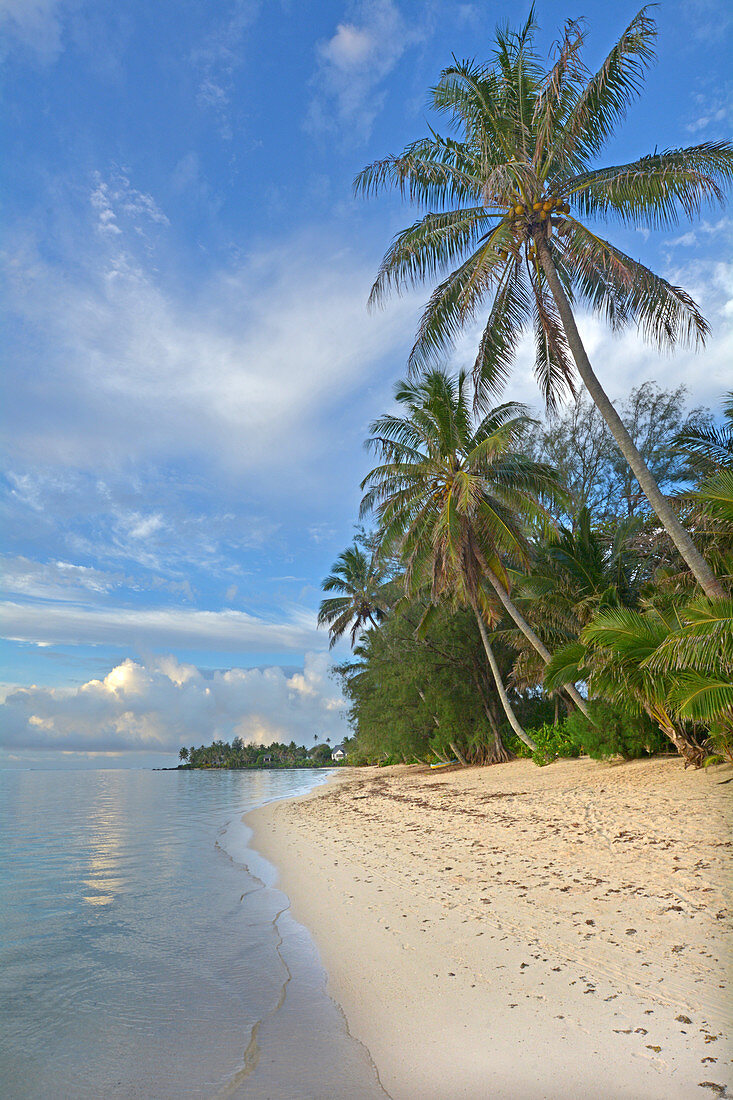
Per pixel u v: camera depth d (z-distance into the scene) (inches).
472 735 1238.9
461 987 208.2
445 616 1161.4
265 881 414.9
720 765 556.1
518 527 898.1
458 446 893.2
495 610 1061.8
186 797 1413.6
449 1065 163.5
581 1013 181.8
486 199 503.5
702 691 433.4
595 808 498.6
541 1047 166.7
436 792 876.6
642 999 185.6
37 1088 161.9
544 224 575.2
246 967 250.4
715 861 310.7
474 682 1243.2
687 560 485.4
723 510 444.1
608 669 541.0
